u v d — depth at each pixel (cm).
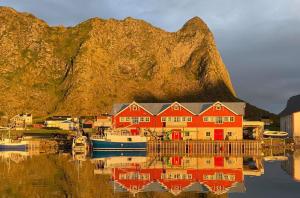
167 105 11231
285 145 11644
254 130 11419
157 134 10875
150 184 5244
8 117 19862
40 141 11412
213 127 10762
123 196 4478
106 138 10131
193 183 5334
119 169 6738
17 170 6444
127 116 11044
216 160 8475
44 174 6006
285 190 4812
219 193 4641
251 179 5675
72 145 10575
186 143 10069
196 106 11081
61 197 4353
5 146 10944
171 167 7081
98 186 5044
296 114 12244
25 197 4328
